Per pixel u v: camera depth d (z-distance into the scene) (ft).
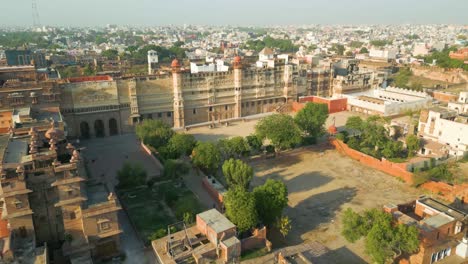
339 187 288.30
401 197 270.87
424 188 282.77
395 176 305.73
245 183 252.62
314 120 377.50
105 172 316.40
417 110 499.51
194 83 461.37
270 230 225.97
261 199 217.15
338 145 369.30
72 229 190.70
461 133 341.82
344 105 538.47
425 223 196.03
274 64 531.91
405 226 182.09
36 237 190.19
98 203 191.42
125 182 277.85
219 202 253.03
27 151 205.98
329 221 238.27
